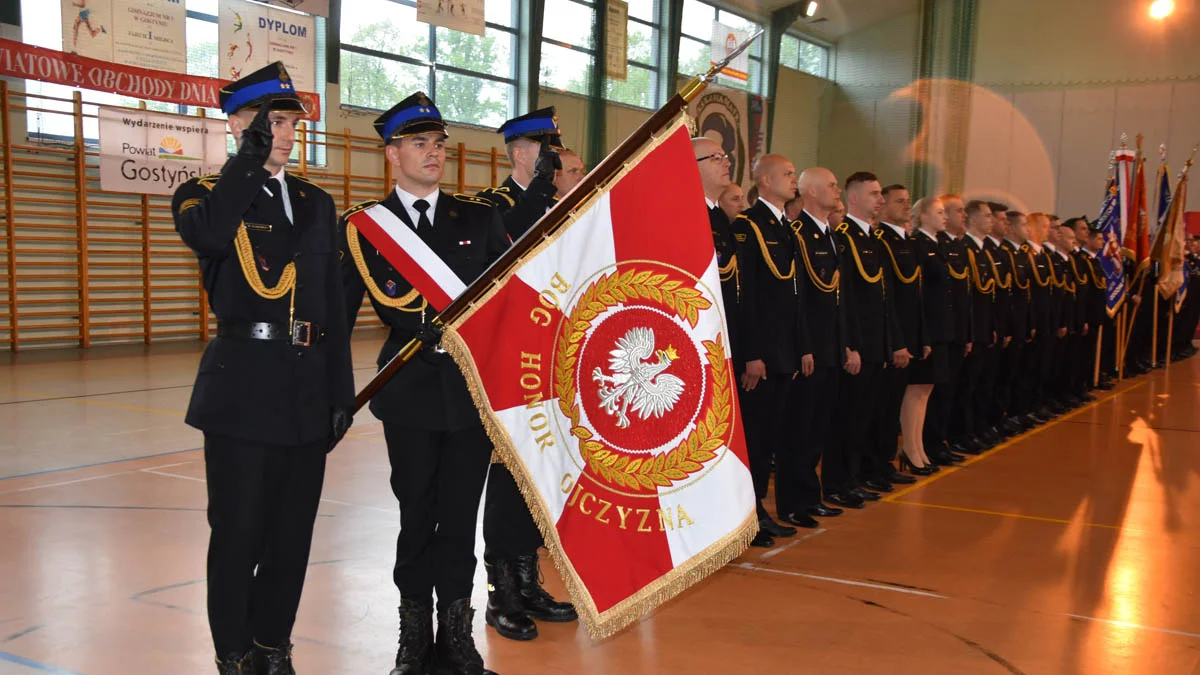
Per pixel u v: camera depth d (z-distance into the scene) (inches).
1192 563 163.6
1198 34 684.1
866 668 117.7
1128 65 707.4
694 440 96.1
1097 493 217.6
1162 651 124.3
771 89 739.4
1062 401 360.5
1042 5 731.4
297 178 103.3
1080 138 726.5
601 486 97.6
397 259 112.8
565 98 622.8
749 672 116.0
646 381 97.3
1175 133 693.9
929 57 768.3
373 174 540.7
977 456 264.4
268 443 94.9
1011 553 168.7
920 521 191.3
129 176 440.5
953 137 767.1
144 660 115.4
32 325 427.5
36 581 142.8
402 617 114.0
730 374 96.7
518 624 127.7
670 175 98.1
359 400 106.7
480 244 116.6
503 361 100.9
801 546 172.6
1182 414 342.6
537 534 136.2
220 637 96.1
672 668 117.0
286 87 95.6
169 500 190.1
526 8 598.9
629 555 96.3
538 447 99.6
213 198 89.8
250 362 95.3
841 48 794.2
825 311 187.3
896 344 212.1
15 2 402.9
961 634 129.6
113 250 450.9
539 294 100.5
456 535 113.2
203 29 458.9
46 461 224.2
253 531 96.0
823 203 192.2
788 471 188.7
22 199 419.2
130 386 338.6
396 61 545.0
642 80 666.2
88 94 436.8
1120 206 402.6
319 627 127.5
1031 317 308.2
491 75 595.2
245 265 95.3
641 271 98.0
